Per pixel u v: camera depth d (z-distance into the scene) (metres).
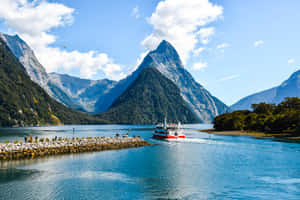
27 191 44.25
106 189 46.41
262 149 103.50
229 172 60.59
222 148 106.88
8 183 48.72
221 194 44.44
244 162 73.69
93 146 95.00
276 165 69.38
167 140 145.38
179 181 52.41
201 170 62.78
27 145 77.81
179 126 154.62
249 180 53.47
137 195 43.59
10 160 69.19
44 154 79.12
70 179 52.31
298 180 53.34
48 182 49.84
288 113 187.88
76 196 42.47
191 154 88.81
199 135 194.25
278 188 47.88
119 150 94.94
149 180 52.94
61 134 196.12
